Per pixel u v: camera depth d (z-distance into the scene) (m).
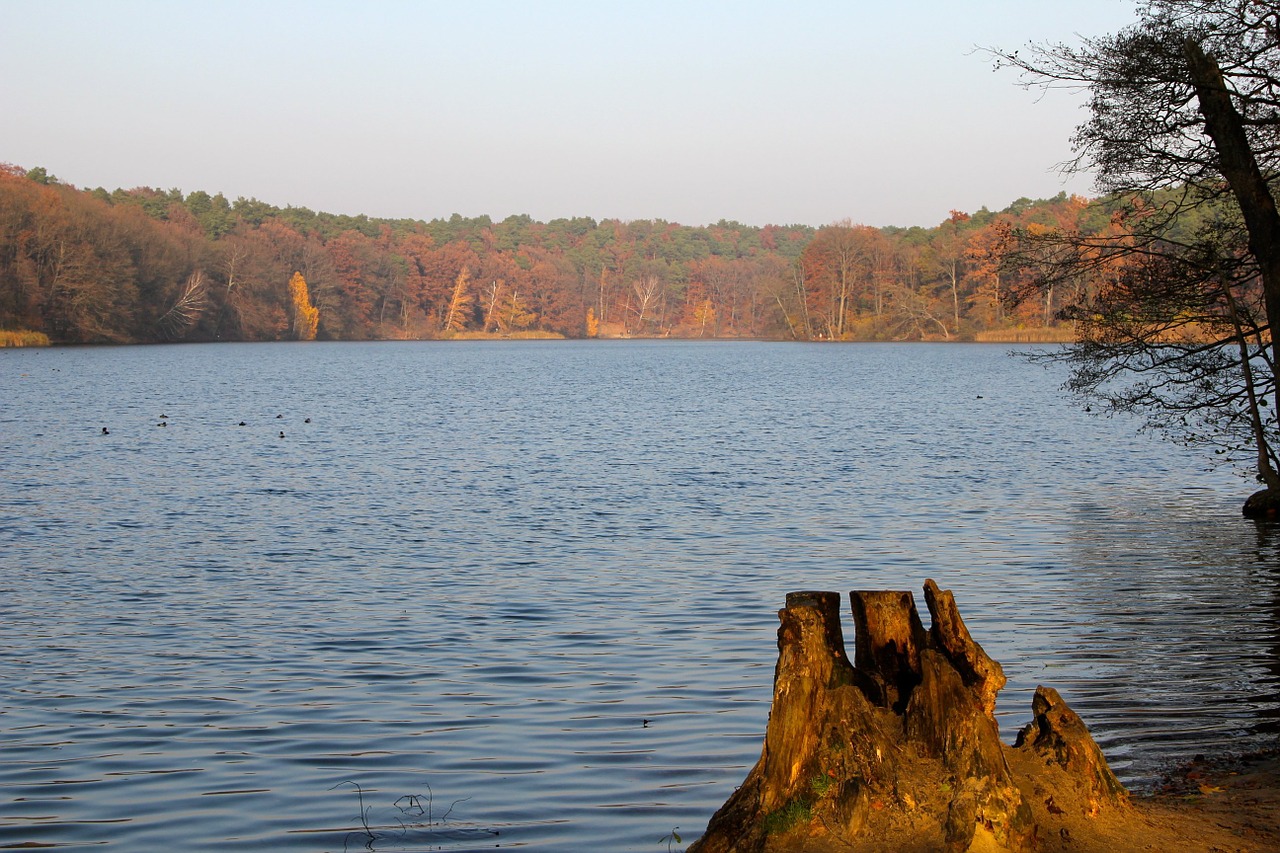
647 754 8.56
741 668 10.96
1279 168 17.88
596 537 18.59
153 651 11.72
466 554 17.14
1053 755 6.57
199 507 21.86
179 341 136.88
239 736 9.08
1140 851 5.88
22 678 10.74
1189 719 9.15
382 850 6.95
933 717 6.29
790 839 5.97
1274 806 6.59
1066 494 23.56
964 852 5.71
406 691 10.29
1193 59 16.69
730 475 26.80
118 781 8.14
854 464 28.98
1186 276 19.42
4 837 7.21
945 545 17.77
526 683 10.51
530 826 7.26
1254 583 14.83
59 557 16.86
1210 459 29.25
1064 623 12.70
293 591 14.59
